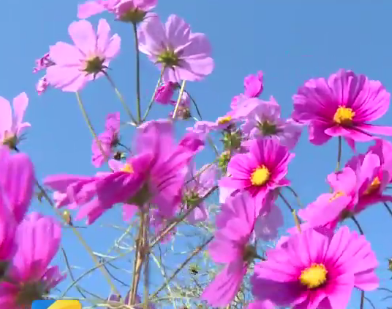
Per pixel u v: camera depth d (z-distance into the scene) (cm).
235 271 52
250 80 79
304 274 52
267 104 71
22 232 47
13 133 63
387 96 59
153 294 58
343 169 53
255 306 52
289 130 71
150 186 48
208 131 72
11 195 44
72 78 66
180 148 48
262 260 53
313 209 52
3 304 46
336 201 51
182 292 71
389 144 54
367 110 59
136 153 47
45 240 47
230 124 74
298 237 53
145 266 57
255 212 54
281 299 52
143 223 56
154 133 47
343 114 58
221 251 51
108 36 66
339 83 60
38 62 77
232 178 62
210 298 51
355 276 51
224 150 74
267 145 61
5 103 64
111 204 46
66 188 48
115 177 47
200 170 69
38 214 48
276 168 60
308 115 59
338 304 50
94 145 75
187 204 69
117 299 58
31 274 47
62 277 49
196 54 68
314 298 51
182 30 68
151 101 63
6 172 44
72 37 66
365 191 52
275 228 59
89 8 66
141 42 68
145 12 66
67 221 59
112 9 66
